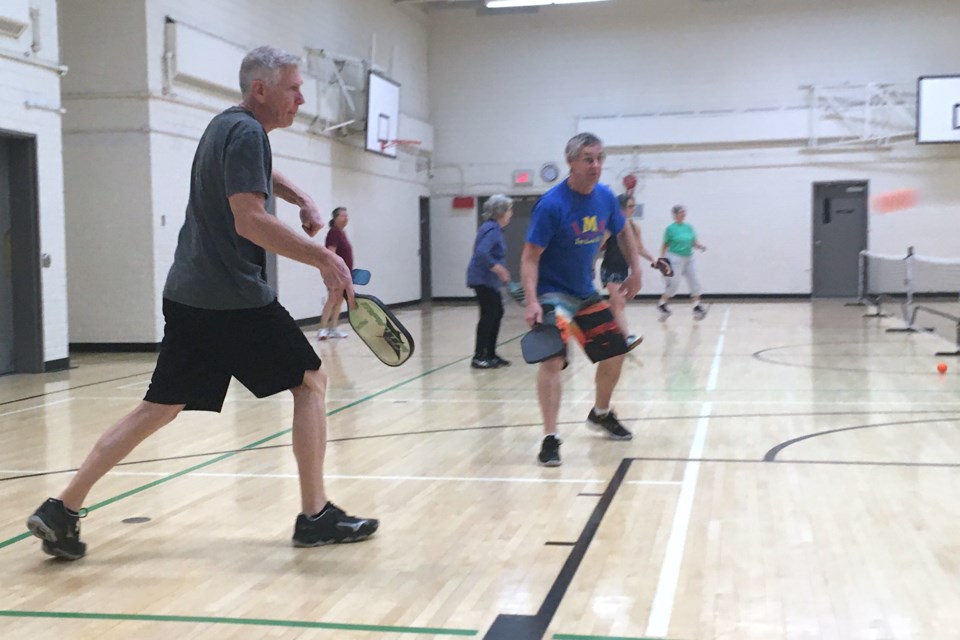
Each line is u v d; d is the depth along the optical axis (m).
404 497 4.11
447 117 19.23
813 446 5.00
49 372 8.85
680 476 4.39
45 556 3.35
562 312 4.72
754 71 17.78
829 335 11.16
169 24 10.45
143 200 10.36
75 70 10.36
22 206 8.70
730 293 18.27
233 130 3.11
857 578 2.97
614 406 6.39
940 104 16.62
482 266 8.67
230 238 3.18
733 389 7.08
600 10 18.33
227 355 3.26
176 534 3.60
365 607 2.80
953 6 16.88
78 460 5.00
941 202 17.20
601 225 4.87
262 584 3.02
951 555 3.17
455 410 6.41
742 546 3.32
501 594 2.89
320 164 14.33
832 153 17.59
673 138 18.11
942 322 13.04
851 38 17.31
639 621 2.64
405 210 18.05
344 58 14.80
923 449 4.87
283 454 5.04
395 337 3.46
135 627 2.67
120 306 10.54
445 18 19.05
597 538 3.45
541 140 18.81
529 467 4.65
